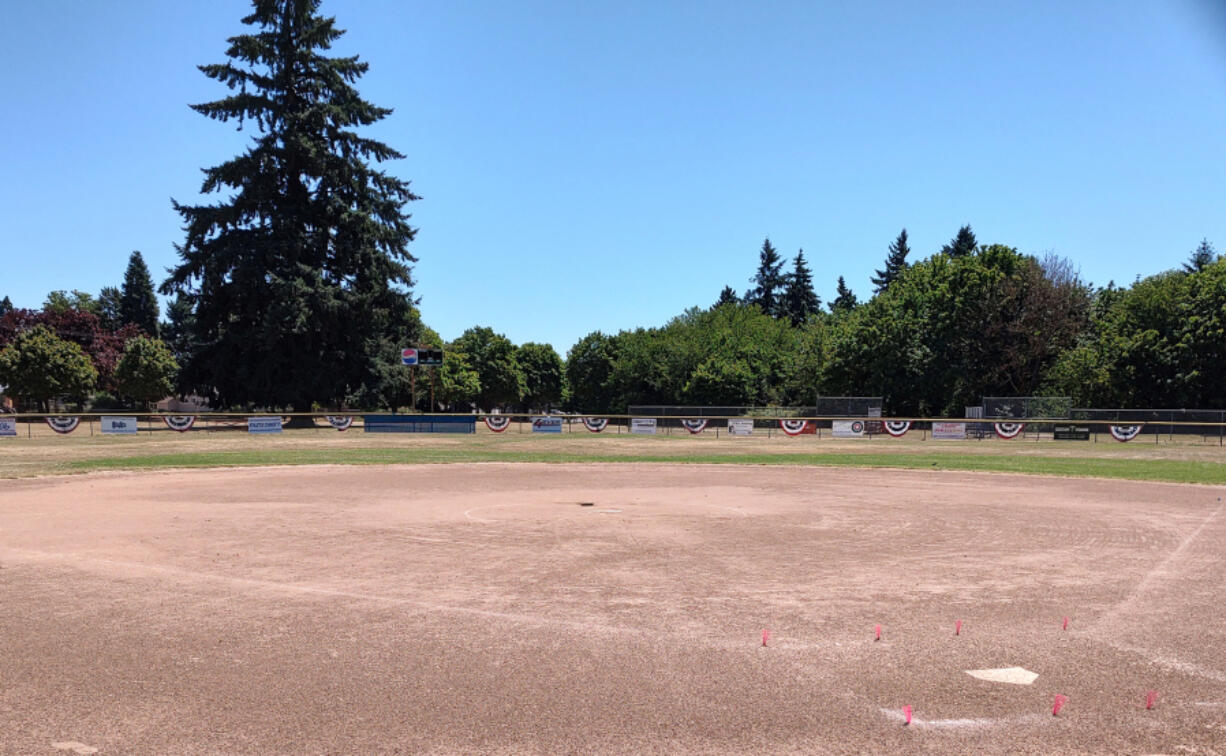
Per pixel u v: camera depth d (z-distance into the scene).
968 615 7.80
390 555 10.98
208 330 56.56
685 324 94.94
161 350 75.50
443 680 5.96
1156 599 8.47
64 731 5.04
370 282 59.00
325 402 57.50
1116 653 6.64
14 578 9.45
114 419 46.84
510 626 7.41
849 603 8.27
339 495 18.55
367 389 58.12
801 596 8.58
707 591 8.82
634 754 4.70
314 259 56.81
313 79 57.75
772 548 11.59
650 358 83.00
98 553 11.07
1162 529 13.50
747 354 76.75
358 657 6.50
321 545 11.77
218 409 63.25
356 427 55.25
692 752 4.73
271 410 55.97
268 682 5.91
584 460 30.23
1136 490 20.19
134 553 11.08
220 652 6.63
